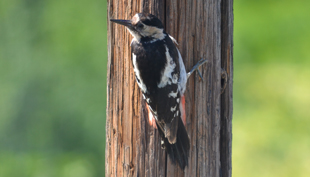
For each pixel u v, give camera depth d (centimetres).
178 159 644
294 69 1862
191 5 650
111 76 682
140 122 658
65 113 1423
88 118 1405
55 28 1495
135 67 643
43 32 1503
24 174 1467
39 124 1455
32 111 1457
